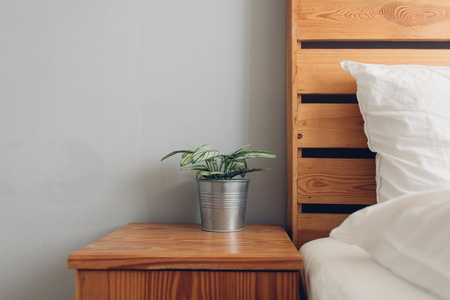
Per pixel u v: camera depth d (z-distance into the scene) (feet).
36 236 4.19
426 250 1.86
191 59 4.27
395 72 3.43
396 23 3.88
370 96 3.38
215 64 4.26
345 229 2.40
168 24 4.29
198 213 4.19
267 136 4.22
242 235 3.33
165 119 4.24
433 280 1.75
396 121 3.19
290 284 2.56
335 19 3.90
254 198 4.21
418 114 3.13
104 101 4.25
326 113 3.86
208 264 2.54
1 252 4.18
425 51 3.87
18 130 4.24
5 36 4.30
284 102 4.24
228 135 4.22
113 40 4.29
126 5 4.31
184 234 3.36
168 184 4.19
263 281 2.56
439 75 3.32
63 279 4.16
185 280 2.56
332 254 2.74
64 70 4.28
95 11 4.30
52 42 4.29
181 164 3.30
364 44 4.13
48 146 4.24
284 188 4.20
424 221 1.93
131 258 2.54
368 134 3.42
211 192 3.48
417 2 3.88
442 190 2.00
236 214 3.51
